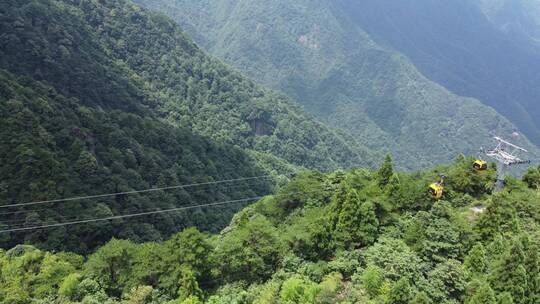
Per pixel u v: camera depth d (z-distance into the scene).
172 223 79.75
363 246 39.38
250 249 38.38
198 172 106.25
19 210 61.47
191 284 34.81
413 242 38.12
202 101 170.62
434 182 52.06
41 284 39.44
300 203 52.78
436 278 32.91
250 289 35.03
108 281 38.91
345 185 43.75
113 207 73.50
